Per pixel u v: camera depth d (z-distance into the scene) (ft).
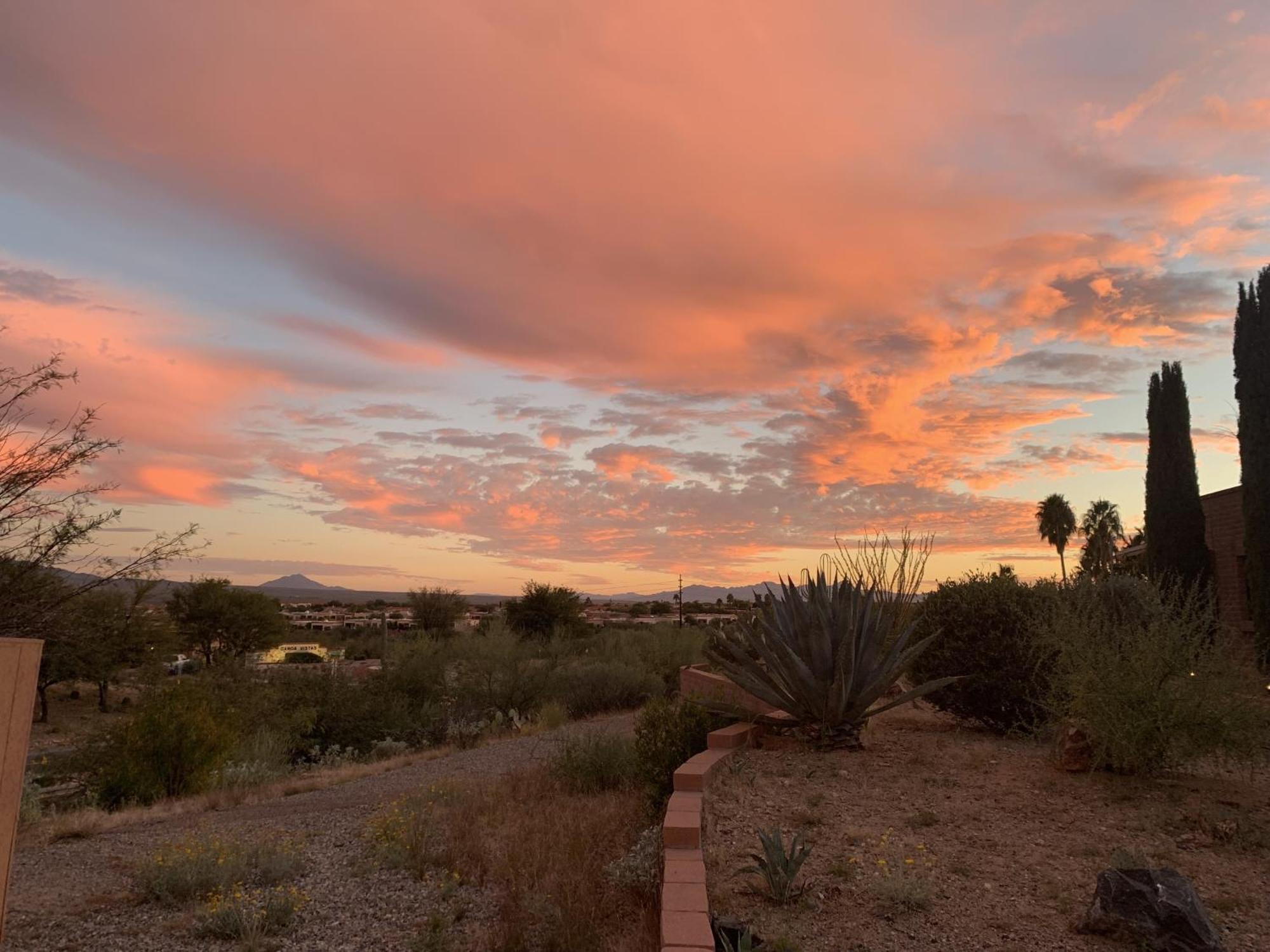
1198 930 12.40
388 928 18.67
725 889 15.64
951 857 16.89
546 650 109.50
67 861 25.90
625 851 21.24
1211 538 69.36
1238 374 59.57
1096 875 15.61
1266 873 15.33
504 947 16.40
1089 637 23.32
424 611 162.61
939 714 37.11
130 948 17.98
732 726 28.91
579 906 17.19
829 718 27.09
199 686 55.31
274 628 151.33
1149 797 20.24
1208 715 20.31
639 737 27.53
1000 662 30.73
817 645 27.22
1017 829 18.48
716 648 31.99
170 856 23.56
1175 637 21.56
